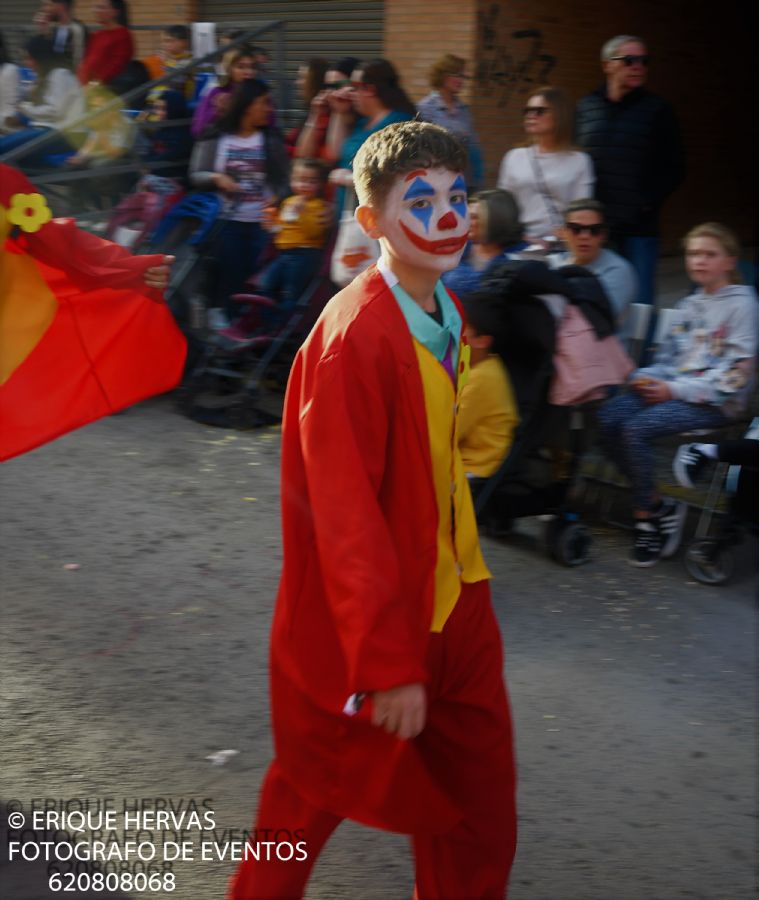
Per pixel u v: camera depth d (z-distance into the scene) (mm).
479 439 4824
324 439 2162
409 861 3092
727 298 4957
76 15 12328
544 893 2980
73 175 7797
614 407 5004
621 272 5367
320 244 6926
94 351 3547
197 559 5027
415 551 2285
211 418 6926
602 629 4469
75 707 3807
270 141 7316
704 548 4855
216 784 3410
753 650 4332
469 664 2398
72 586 4719
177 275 7215
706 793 3432
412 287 2307
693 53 12250
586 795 3402
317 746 2361
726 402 4902
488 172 9992
